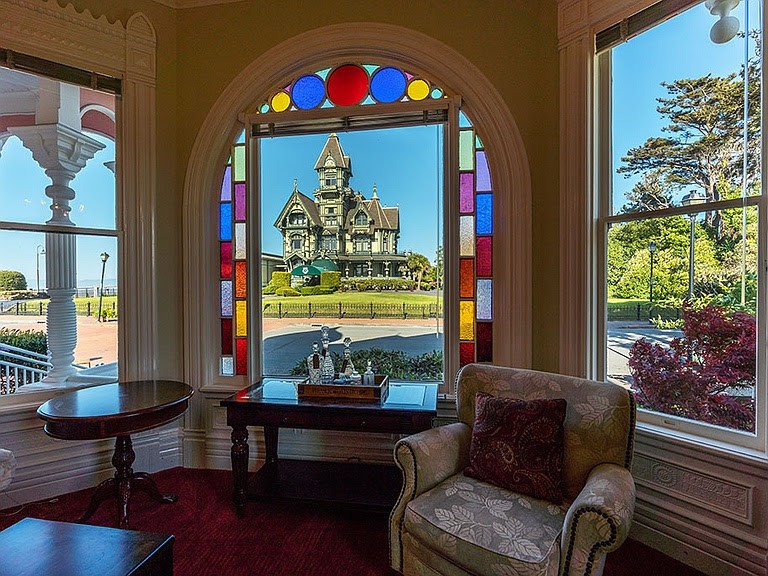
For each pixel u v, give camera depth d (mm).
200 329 2865
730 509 1771
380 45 2635
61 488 2518
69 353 2643
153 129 2781
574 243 2311
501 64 2516
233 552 1949
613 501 1311
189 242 2852
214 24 2826
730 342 1845
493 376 2021
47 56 2467
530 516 1485
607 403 1711
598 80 2273
